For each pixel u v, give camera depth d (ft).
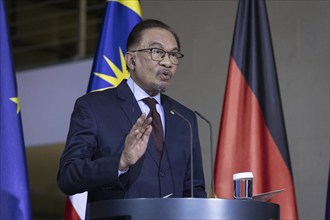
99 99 12.79
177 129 13.08
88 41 35.96
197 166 13.38
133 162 10.71
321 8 23.81
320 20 23.77
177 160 12.64
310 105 23.50
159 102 13.26
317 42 23.72
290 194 19.03
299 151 23.41
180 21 26.35
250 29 20.08
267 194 11.07
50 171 39.17
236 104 19.56
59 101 30.04
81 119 12.42
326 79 23.38
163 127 13.10
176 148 12.75
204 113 25.13
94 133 12.28
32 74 30.91
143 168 12.13
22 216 16.37
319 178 22.94
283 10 24.48
